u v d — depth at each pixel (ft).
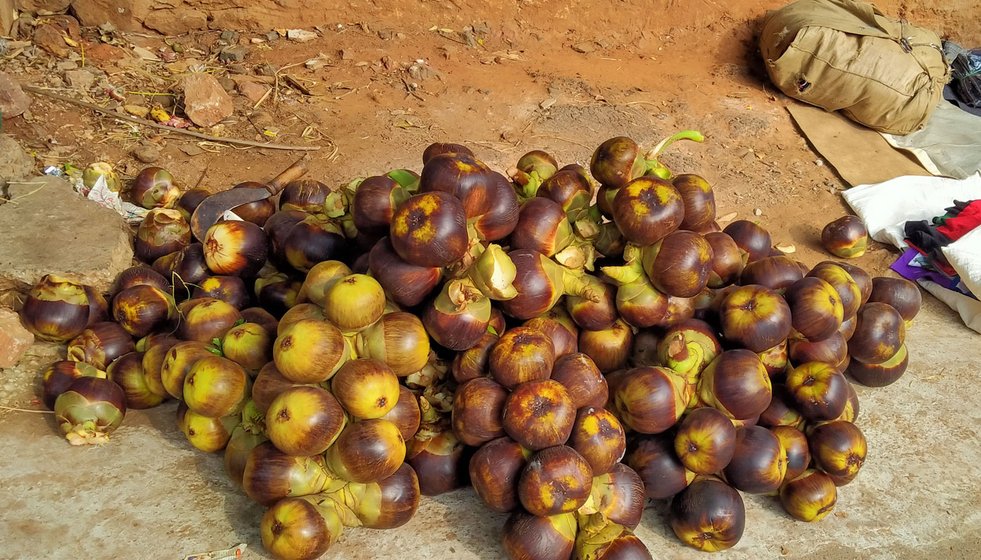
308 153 8.40
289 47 10.46
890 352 5.32
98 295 5.39
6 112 7.49
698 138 5.16
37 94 8.02
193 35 10.34
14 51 8.71
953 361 6.13
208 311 4.87
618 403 4.53
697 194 4.83
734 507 4.33
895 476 5.06
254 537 4.35
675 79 11.25
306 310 4.54
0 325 5.17
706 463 4.26
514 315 4.58
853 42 10.09
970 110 11.10
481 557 4.35
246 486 4.16
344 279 4.26
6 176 6.40
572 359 4.47
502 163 8.66
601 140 9.38
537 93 10.27
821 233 8.17
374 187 4.65
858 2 10.94
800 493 4.62
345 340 4.27
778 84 10.70
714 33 12.19
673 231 4.56
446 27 11.44
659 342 4.83
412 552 4.34
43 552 4.17
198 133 8.28
